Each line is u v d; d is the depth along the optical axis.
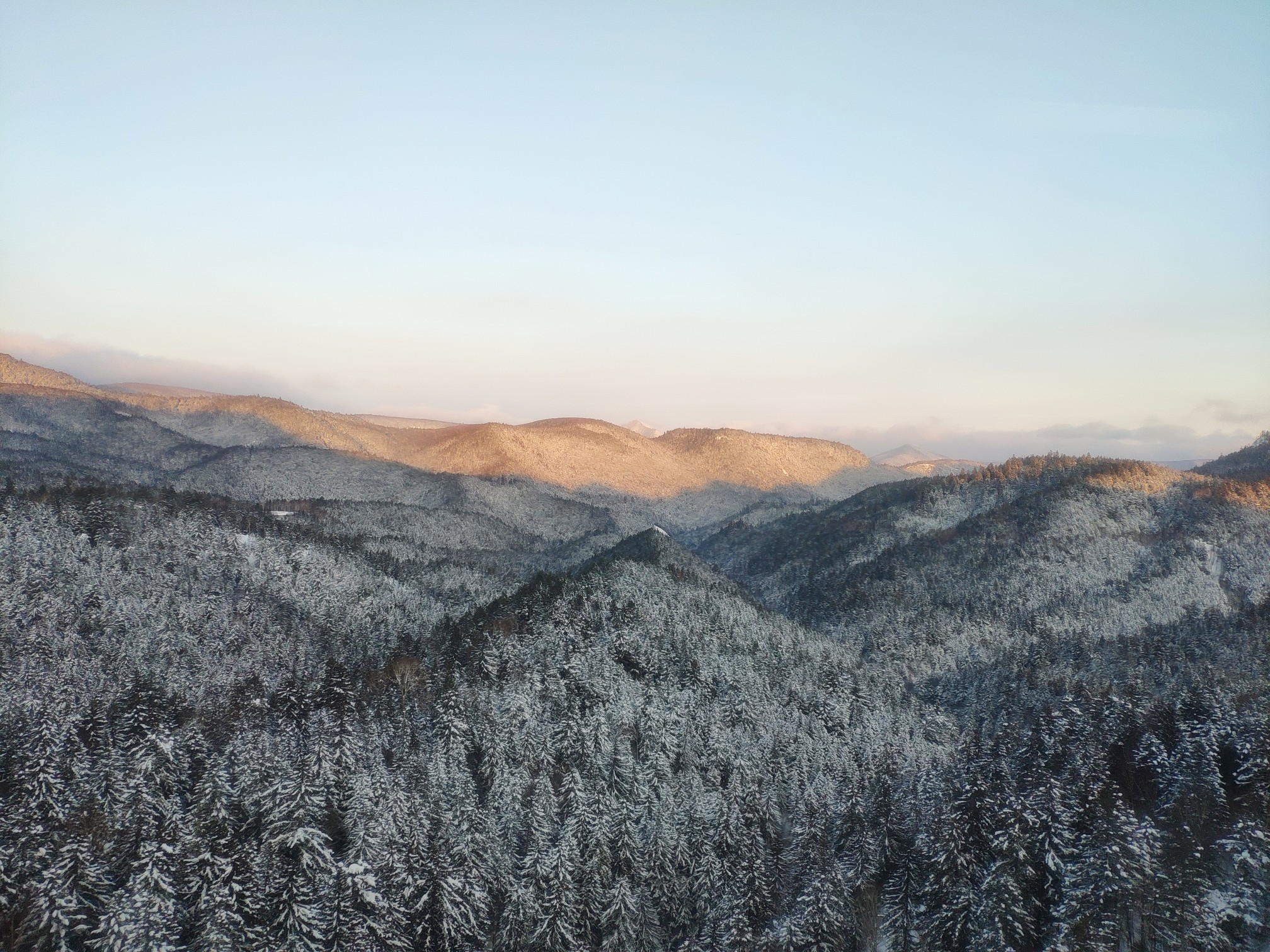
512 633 164.12
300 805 94.44
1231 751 104.75
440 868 91.25
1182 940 75.44
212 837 89.44
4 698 121.56
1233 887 81.75
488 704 134.25
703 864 103.62
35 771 95.56
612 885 98.44
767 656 186.25
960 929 86.50
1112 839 81.44
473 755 125.00
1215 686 129.62
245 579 199.88
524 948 92.12
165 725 116.88
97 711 117.50
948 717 185.62
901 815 110.69
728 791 111.56
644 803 117.69
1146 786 104.38
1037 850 89.12
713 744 140.12
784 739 143.75
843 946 89.00
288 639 174.62
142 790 97.81
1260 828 83.06
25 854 85.38
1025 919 82.62
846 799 115.00
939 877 93.25
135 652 148.25
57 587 161.38
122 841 92.00
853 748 151.25
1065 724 122.88
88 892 83.81
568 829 100.44
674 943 100.25
